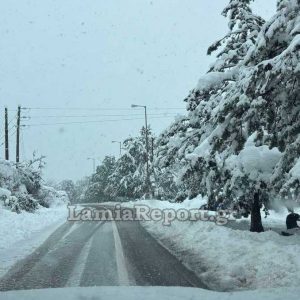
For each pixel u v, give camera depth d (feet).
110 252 42.60
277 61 29.84
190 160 48.29
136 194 211.61
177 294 21.20
